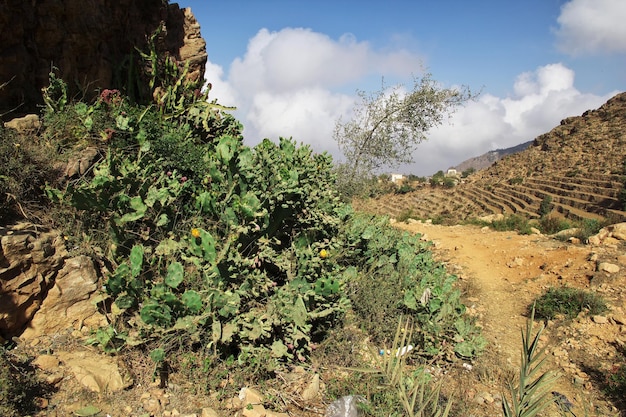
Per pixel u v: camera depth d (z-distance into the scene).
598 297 6.91
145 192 4.42
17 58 5.53
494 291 8.19
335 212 6.05
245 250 4.39
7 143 4.25
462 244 11.33
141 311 3.59
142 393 3.33
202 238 3.86
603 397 4.91
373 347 4.81
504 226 13.45
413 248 6.93
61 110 5.37
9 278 3.45
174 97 6.93
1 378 2.88
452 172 123.12
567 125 82.50
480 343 5.41
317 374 3.89
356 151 12.97
